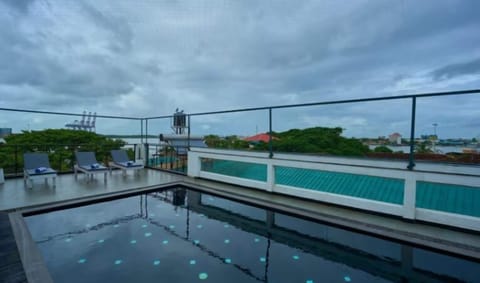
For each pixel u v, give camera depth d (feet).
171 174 20.65
